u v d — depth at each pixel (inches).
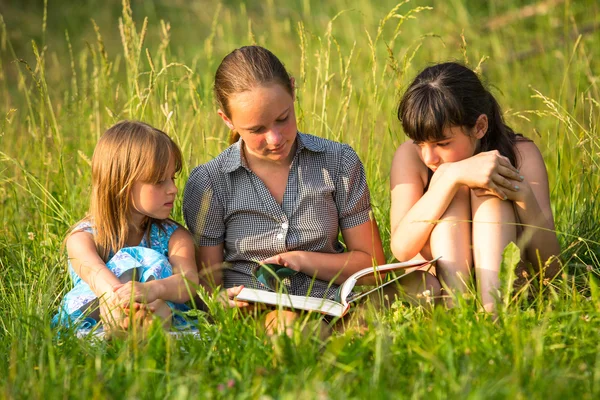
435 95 135.9
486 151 145.7
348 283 132.0
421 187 151.1
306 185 146.9
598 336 112.3
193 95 195.3
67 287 154.0
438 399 92.5
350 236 152.2
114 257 137.2
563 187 186.7
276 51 374.9
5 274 157.1
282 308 125.5
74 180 203.2
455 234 136.7
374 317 124.0
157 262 136.9
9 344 126.7
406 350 108.7
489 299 129.9
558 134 209.6
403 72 183.9
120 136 140.6
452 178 135.0
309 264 144.7
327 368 104.0
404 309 132.3
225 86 136.2
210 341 120.3
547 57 307.9
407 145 154.6
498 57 321.7
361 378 101.7
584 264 150.3
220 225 150.5
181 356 117.3
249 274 149.6
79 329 133.6
